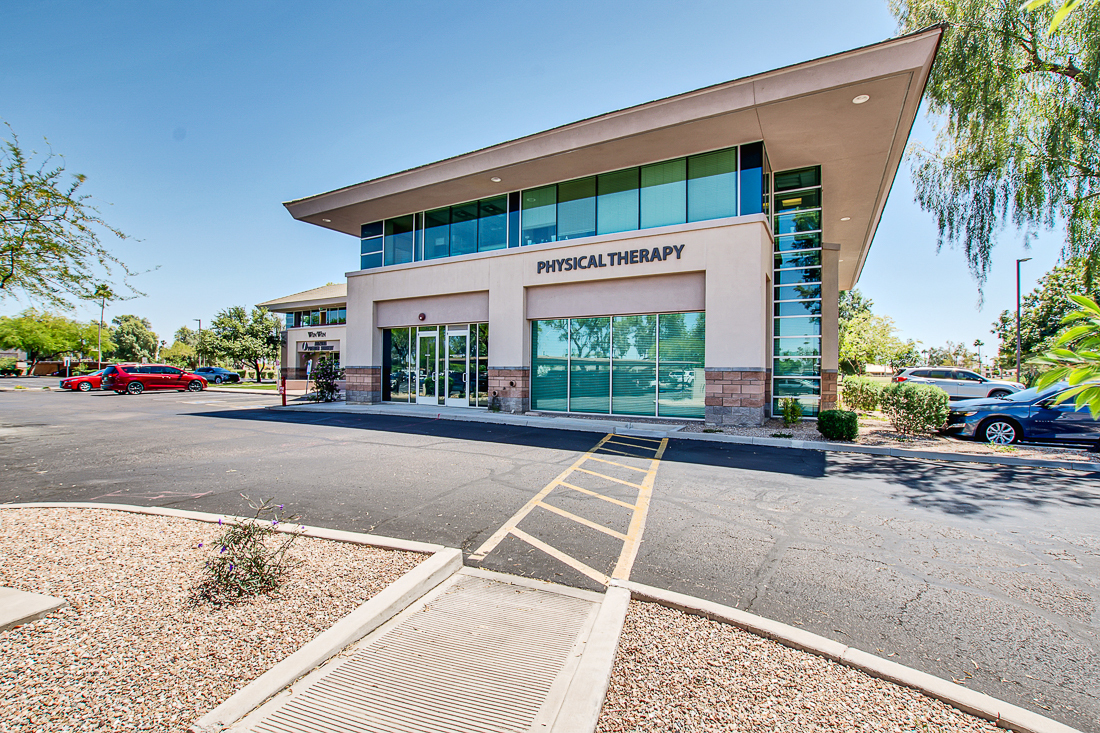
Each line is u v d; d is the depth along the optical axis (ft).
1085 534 17.37
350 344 65.98
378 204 60.03
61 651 9.67
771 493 22.43
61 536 15.75
